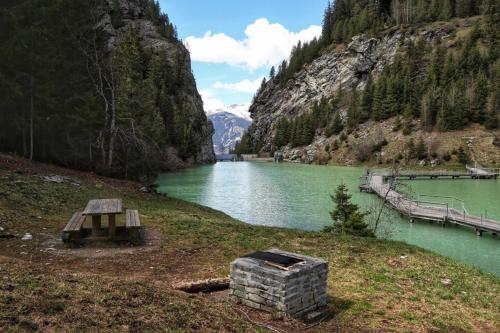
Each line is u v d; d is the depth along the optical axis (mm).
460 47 149625
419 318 9914
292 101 188625
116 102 40719
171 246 14695
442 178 83062
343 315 9664
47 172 27344
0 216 15828
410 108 123188
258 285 9234
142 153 42625
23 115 32562
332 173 87688
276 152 157750
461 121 115625
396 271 13930
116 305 7434
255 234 17938
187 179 68625
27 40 30047
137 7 138875
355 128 135250
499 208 44750
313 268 9547
